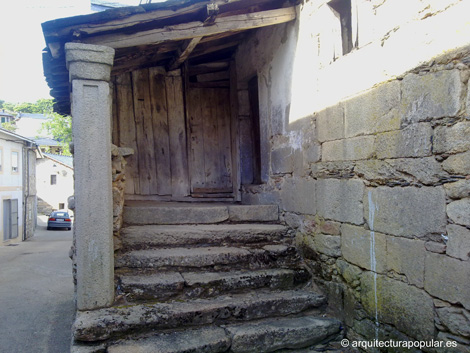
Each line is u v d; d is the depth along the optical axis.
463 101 2.11
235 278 3.32
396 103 2.56
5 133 17.62
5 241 18.09
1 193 17.70
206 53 5.48
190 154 5.58
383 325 2.71
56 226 26.38
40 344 3.51
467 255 2.09
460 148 2.13
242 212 4.23
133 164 5.23
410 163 2.46
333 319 3.19
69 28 3.07
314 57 3.54
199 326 2.95
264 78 4.68
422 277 2.38
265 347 2.88
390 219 2.63
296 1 3.85
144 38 3.35
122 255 3.37
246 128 5.47
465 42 2.09
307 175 3.70
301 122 3.79
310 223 3.65
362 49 2.89
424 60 2.34
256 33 4.84
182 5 3.28
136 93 5.28
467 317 2.09
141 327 2.78
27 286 6.16
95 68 2.93
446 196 2.21
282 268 3.65
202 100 5.74
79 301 2.88
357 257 2.97
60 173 31.61
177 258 3.43
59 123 36.09
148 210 4.00
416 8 2.39
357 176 2.97
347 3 3.27
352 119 3.01
